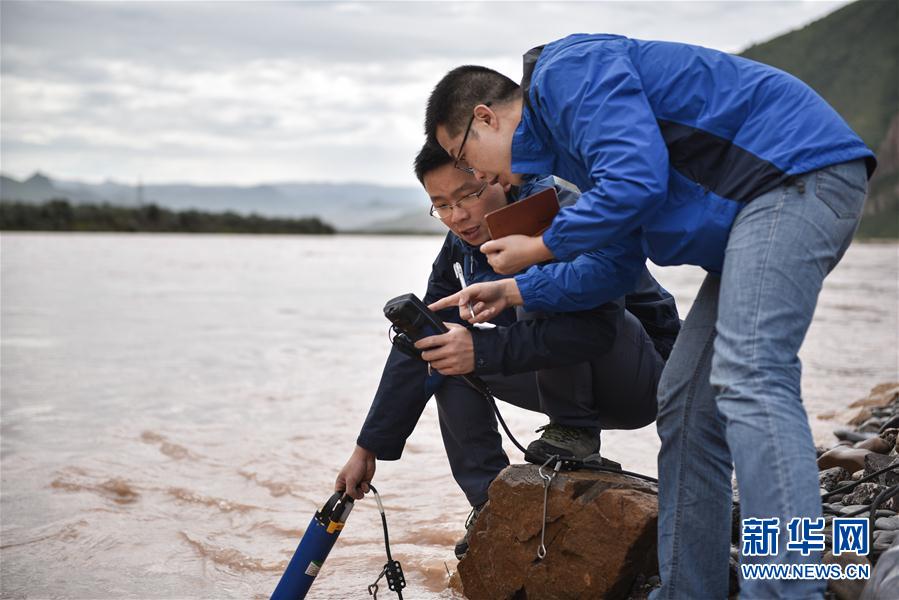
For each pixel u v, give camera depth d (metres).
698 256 2.15
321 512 2.71
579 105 2.11
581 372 2.76
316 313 11.79
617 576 2.49
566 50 2.20
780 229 1.97
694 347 2.28
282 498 4.05
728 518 2.32
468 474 3.08
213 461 4.60
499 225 2.27
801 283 1.96
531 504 2.65
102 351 8.29
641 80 2.14
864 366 7.48
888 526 2.54
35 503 3.96
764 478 1.89
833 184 2.00
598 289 2.46
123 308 12.12
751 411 1.92
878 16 136.75
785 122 2.04
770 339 1.94
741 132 2.06
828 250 1.99
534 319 2.69
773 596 1.87
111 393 6.35
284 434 5.15
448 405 3.02
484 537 2.76
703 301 2.31
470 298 2.46
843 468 3.26
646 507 2.47
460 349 2.54
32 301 12.95
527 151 2.33
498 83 2.40
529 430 5.16
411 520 3.73
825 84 133.62
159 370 7.32
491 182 2.50
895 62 130.75
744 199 2.05
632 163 2.02
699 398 2.26
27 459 4.64
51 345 8.62
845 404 5.85
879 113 124.19
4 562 3.29
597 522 2.53
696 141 2.09
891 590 2.04
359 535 3.56
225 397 6.23
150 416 5.63
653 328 3.02
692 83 2.11
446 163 2.73
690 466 2.28
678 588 2.29
